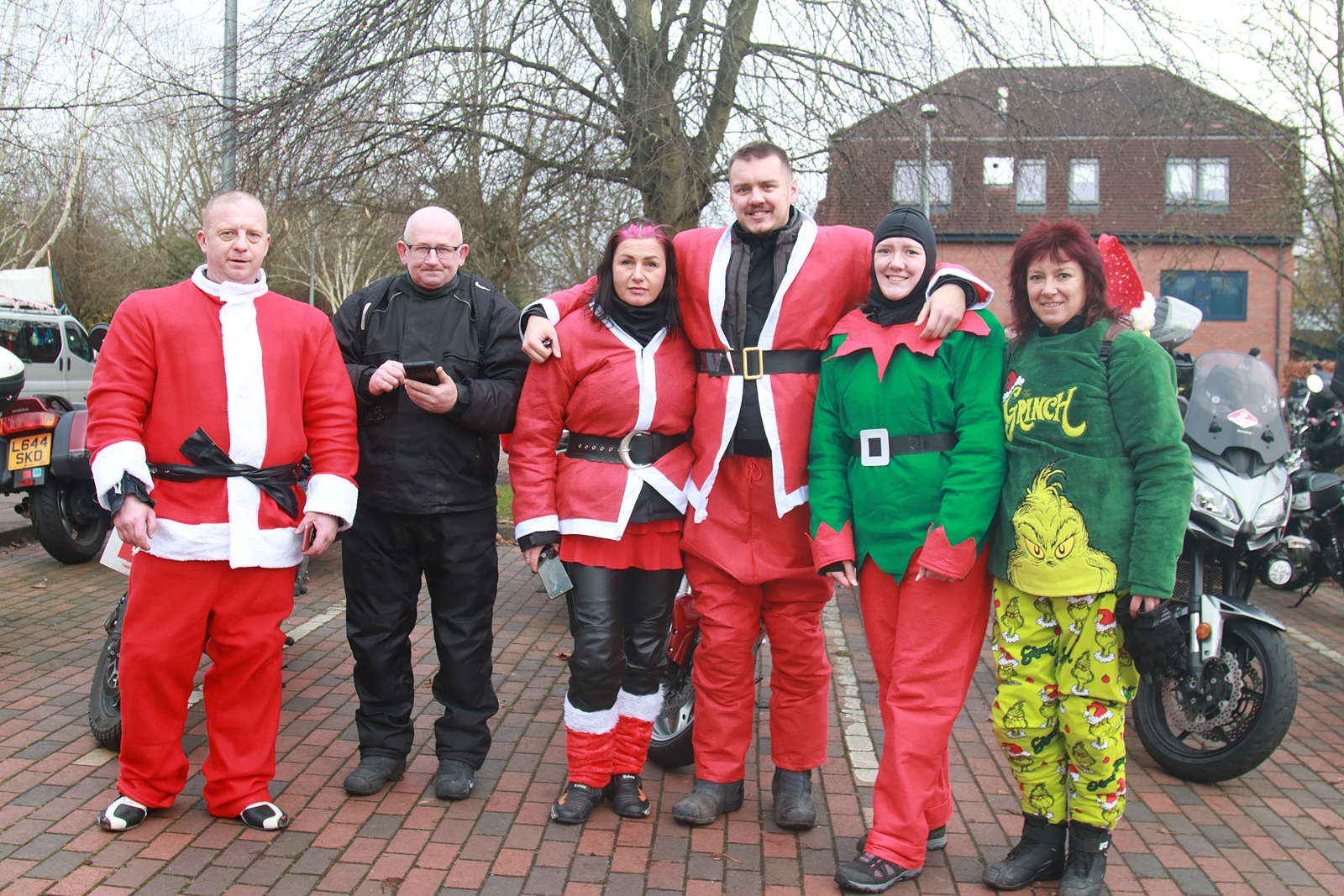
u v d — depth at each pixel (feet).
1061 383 8.66
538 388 10.08
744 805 10.69
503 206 32.24
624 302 9.88
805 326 9.65
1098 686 8.69
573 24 28.30
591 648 9.96
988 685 15.12
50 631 16.69
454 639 10.61
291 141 29.12
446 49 28.35
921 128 30.42
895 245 9.10
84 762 11.22
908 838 8.91
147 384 9.30
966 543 8.66
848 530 9.34
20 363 20.31
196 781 10.84
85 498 21.63
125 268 88.79
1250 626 11.25
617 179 30.48
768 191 9.57
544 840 9.76
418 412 10.28
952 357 9.04
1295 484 17.56
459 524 10.46
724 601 9.98
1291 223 43.52
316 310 10.13
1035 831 9.19
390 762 10.81
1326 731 13.43
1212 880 9.38
